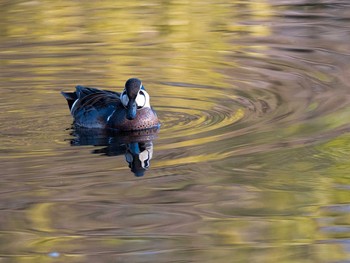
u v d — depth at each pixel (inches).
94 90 633.0
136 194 461.4
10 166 509.4
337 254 385.4
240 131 571.2
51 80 718.5
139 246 398.0
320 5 981.8
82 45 828.0
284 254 385.7
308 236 404.2
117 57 788.0
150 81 712.4
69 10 965.8
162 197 456.8
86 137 571.5
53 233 413.1
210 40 841.5
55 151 539.2
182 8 972.6
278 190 464.8
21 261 381.7
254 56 785.6
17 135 576.7
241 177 485.4
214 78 716.7
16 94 680.4
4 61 774.5
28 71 744.3
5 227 421.4
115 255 387.2
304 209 434.9
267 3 997.8
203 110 629.9
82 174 494.0
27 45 828.0
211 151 529.7
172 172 495.2
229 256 386.0
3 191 467.8
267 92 672.4
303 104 632.4
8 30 885.2
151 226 421.7
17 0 1018.1
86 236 410.0
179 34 866.8
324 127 573.9
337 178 478.6
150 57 786.8
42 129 592.4
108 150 541.6
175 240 402.9
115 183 477.4
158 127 589.3
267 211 436.8
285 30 875.4
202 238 405.4
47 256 387.5
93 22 910.4
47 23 909.8
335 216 428.5
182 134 570.3
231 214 433.7
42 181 482.6
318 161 506.9
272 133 563.5
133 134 576.7
